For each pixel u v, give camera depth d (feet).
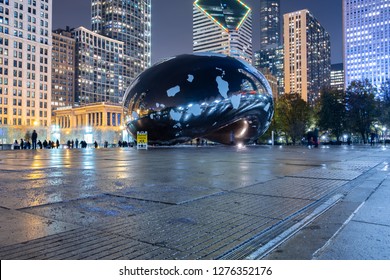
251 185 21.84
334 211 14.71
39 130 415.44
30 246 10.11
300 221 13.10
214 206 15.58
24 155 63.46
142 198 17.38
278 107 225.35
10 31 401.90
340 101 229.25
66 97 599.98
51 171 30.45
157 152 74.95
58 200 16.76
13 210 14.53
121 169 32.35
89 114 488.85
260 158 49.93
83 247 10.07
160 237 11.03
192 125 87.61
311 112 233.14
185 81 85.87
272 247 10.26
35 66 427.33
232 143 107.96
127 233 11.41
